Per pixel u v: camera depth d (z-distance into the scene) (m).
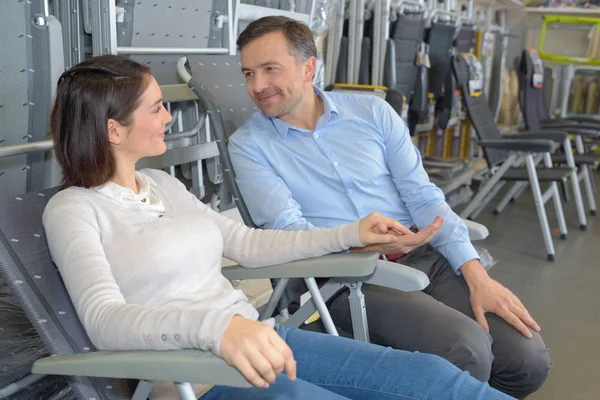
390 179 1.66
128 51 1.72
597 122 4.60
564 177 3.35
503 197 4.61
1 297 1.39
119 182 1.09
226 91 1.71
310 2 2.74
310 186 1.56
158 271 1.03
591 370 2.09
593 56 6.00
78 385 0.95
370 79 3.68
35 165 1.48
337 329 1.53
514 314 1.41
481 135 3.60
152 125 1.07
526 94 4.51
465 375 1.05
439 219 1.28
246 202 1.53
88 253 0.96
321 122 1.56
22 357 1.16
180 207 1.17
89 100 1.01
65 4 1.63
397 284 1.25
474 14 5.54
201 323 0.81
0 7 1.37
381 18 3.54
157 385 1.04
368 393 1.09
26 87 1.42
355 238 1.23
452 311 1.36
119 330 0.85
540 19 6.54
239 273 1.29
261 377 0.78
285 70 1.46
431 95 4.34
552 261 3.26
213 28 2.12
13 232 1.02
